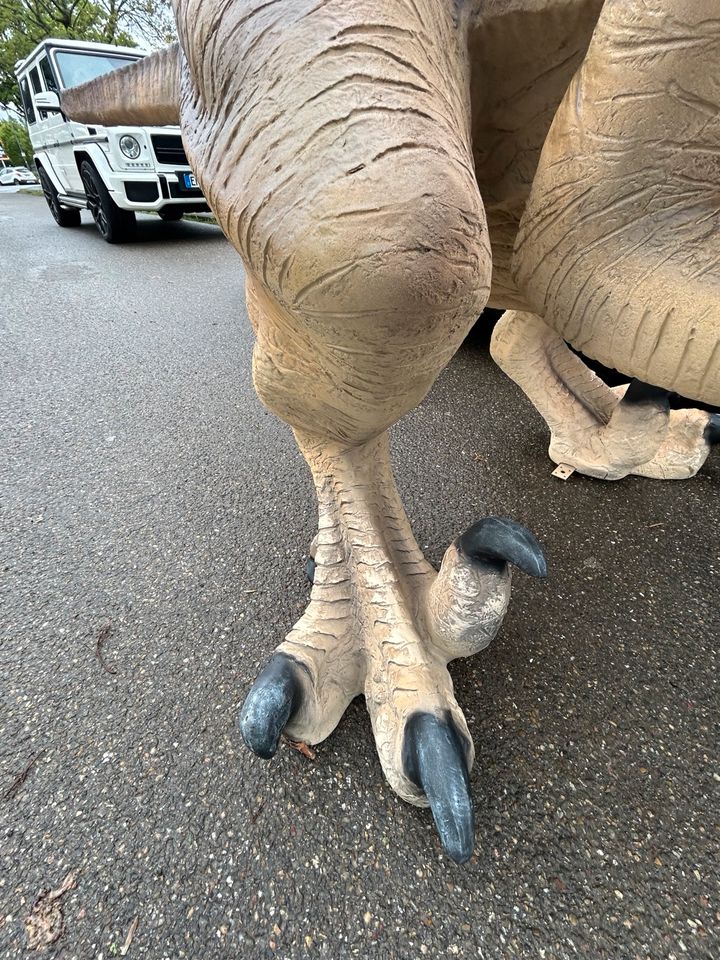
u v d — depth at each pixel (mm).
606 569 1585
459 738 917
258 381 909
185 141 649
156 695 1268
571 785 1077
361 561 1101
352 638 1102
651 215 694
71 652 1374
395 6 529
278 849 989
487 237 582
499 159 822
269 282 569
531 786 1074
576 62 684
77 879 963
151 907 927
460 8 648
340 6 508
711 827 1016
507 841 990
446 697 977
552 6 625
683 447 1902
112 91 1195
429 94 537
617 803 1050
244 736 882
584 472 1928
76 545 1727
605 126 649
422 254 498
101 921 913
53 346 3293
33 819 1048
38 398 2672
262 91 515
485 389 2609
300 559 1642
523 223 792
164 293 4316
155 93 1082
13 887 956
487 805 1043
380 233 490
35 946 887
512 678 1274
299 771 1098
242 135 532
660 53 586
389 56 513
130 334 3473
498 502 1854
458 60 648
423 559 1159
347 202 491
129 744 1171
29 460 2176
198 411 2525
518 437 2219
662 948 870
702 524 1746
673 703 1229
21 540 1753
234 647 1376
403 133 500
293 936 888
